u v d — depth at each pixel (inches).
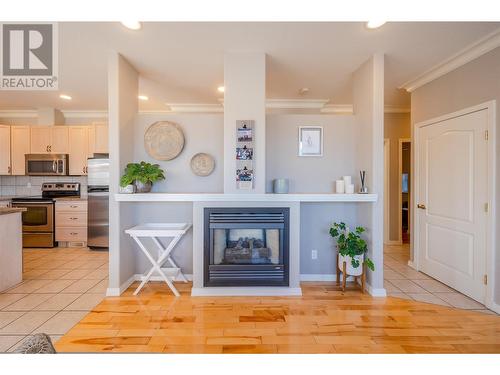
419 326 93.6
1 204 199.2
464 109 118.1
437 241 136.3
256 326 93.4
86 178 219.5
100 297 116.5
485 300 108.7
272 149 135.0
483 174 109.8
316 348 81.2
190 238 136.7
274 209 117.8
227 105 116.6
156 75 141.3
